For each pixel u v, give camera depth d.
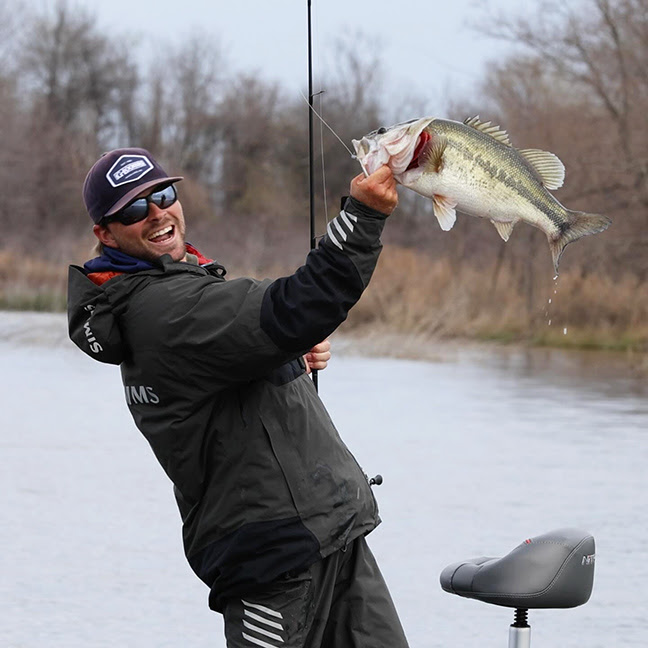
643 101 42.31
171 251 5.90
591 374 30.73
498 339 39.03
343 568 6.04
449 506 14.66
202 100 88.62
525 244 42.03
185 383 5.63
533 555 6.03
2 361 32.41
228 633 5.83
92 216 5.90
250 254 55.75
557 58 44.81
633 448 19.00
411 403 24.28
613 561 12.38
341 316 5.46
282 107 79.81
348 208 5.45
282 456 5.70
